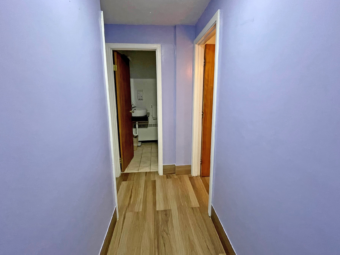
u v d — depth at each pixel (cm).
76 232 93
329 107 55
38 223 63
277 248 82
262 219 94
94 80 123
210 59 232
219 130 154
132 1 168
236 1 116
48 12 69
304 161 65
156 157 340
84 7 107
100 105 135
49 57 70
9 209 51
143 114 373
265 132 89
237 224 123
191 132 260
